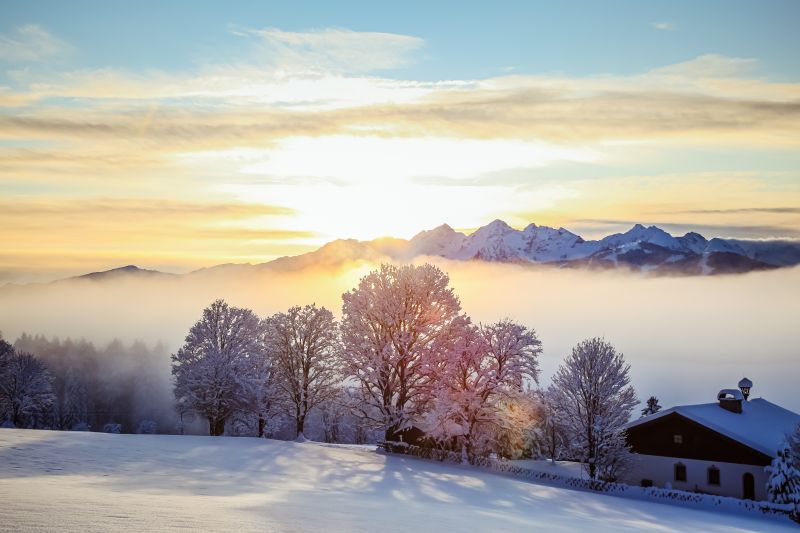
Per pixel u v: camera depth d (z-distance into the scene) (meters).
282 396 75.69
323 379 74.06
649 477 57.12
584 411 58.97
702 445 54.59
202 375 72.25
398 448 64.06
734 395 63.72
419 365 63.12
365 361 64.00
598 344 60.09
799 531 37.97
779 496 46.28
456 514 27.58
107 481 31.77
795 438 48.16
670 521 36.12
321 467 48.06
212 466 43.38
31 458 39.22
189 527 16.53
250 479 38.06
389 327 64.62
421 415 64.19
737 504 45.44
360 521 21.39
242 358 74.19
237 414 77.44
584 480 53.03
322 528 18.77
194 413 75.81
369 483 41.25
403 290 64.62
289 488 34.75
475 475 51.53
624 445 57.91
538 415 71.94
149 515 18.08
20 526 14.97
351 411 65.75
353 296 65.25
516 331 62.06
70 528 15.12
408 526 21.33
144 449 49.22
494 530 22.80
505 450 73.38
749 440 52.16
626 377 59.00
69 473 34.53
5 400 93.19
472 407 60.34
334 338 73.88
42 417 119.19
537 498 41.38
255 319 76.75
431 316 64.56
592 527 28.05
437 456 60.72
